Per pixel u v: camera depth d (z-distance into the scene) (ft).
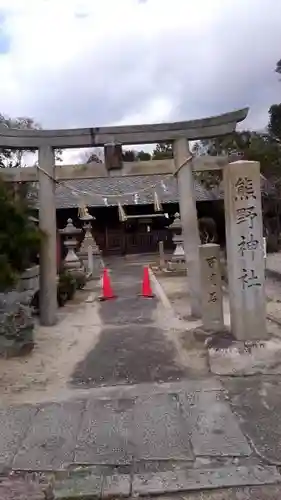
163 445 14.67
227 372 20.79
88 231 71.82
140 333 29.63
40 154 32.37
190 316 33.63
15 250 23.88
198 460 13.76
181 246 66.54
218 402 17.79
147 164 33.32
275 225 87.40
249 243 23.27
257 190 23.35
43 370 22.59
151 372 21.74
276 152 78.43
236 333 23.61
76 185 101.86
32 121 78.33
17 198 26.55
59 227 96.99
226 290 45.24
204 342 24.68
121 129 32.60
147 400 18.34
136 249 103.35
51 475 13.24
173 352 24.73
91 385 20.42
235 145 79.71
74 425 16.39
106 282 45.88
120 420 16.62
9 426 16.40
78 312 38.40
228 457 13.83
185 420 16.37
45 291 32.78
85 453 14.39
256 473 13.01
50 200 32.58
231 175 23.52
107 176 33.04
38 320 33.96
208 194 92.99
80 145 32.63
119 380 20.90
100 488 12.63
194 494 12.32
